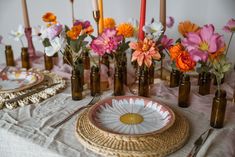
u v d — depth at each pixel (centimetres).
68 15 171
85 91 95
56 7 173
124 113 75
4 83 97
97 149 60
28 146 66
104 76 98
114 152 58
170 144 61
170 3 141
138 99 81
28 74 103
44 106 84
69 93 93
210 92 93
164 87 94
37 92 91
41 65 121
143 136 61
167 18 110
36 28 121
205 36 67
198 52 66
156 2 142
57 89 93
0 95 88
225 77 103
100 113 75
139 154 57
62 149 62
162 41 87
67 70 110
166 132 65
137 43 79
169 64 113
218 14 133
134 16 151
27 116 78
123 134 62
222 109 69
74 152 61
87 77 101
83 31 93
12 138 69
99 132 65
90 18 163
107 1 156
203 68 85
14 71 107
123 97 82
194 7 137
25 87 91
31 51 131
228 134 69
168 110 73
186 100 82
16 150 70
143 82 87
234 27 89
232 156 63
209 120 75
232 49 136
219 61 68
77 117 75
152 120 72
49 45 93
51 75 106
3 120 76
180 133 65
